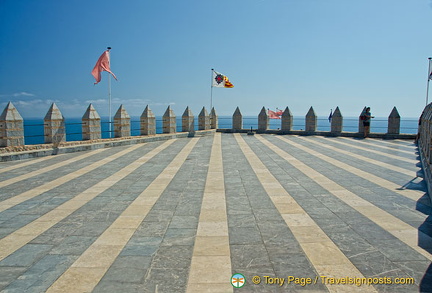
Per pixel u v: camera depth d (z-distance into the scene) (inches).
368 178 353.1
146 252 176.2
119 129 729.6
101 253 175.6
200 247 181.6
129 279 148.5
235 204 262.4
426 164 361.7
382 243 183.8
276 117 1290.6
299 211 242.2
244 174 382.6
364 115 864.3
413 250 174.2
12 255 174.2
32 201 276.2
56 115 583.5
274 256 169.6
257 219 226.1
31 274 153.9
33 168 434.0
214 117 1067.9
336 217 228.1
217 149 629.3
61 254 175.0
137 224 219.1
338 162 459.5
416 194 285.9
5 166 450.3
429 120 352.2
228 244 185.0
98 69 795.4
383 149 611.8
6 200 279.9
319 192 296.0
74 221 226.4
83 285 144.0
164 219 228.5
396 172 384.8
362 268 155.8
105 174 390.9
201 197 284.5
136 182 346.3
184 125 936.3
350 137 887.1
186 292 137.6
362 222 217.6
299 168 415.8
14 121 522.9
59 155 558.6
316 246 180.9
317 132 947.3
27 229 211.8
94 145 641.0
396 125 834.8
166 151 604.7
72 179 363.6
